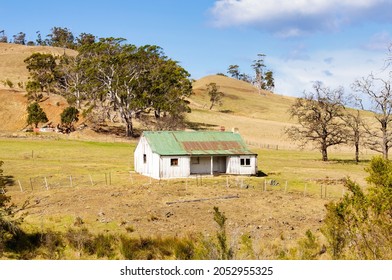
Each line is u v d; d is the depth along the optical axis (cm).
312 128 6912
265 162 6575
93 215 2902
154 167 4888
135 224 2736
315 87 6856
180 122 9475
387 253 1476
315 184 4559
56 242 2275
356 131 6594
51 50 19212
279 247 2209
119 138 8919
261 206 3338
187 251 2127
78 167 5341
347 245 1692
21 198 3491
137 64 9600
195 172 5156
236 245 1806
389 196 1506
